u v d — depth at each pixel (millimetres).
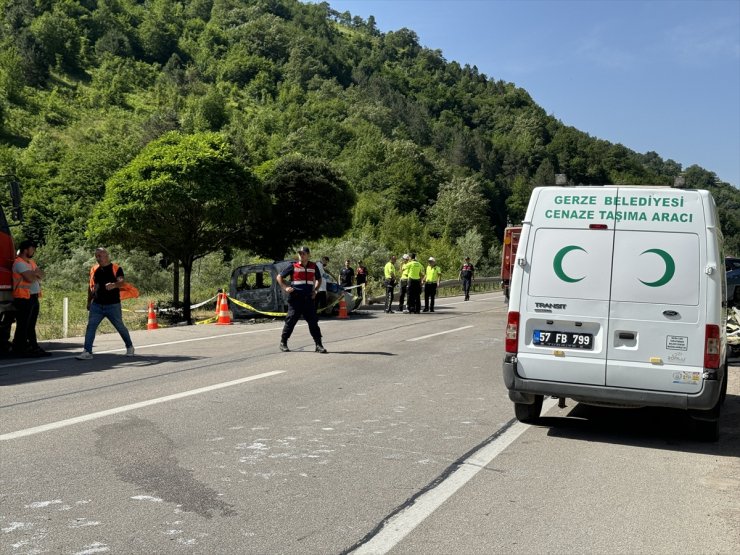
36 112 124875
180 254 25000
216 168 24156
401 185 106188
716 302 6727
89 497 4973
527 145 184125
